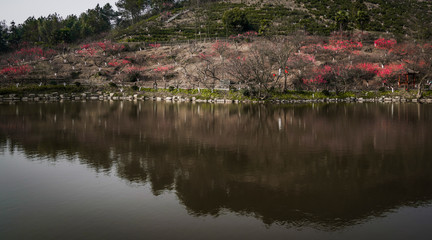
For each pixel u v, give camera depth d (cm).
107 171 1566
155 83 6531
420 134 2441
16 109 4228
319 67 6250
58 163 1709
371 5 12094
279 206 1148
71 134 2519
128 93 6294
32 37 12444
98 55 8206
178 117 3481
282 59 5506
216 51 7525
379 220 1036
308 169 1580
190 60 7581
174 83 6631
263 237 927
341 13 8744
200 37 9300
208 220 1038
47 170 1583
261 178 1452
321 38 7819
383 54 7175
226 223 1017
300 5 11831
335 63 6456
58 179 1447
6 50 11838
